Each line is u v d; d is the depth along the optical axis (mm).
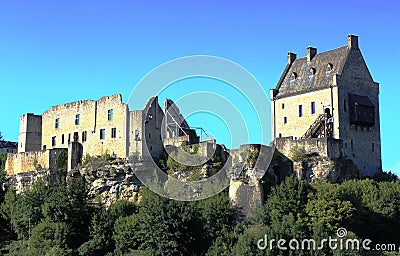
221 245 107062
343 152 129125
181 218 111250
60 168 142375
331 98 131500
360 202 115812
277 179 126250
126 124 136750
